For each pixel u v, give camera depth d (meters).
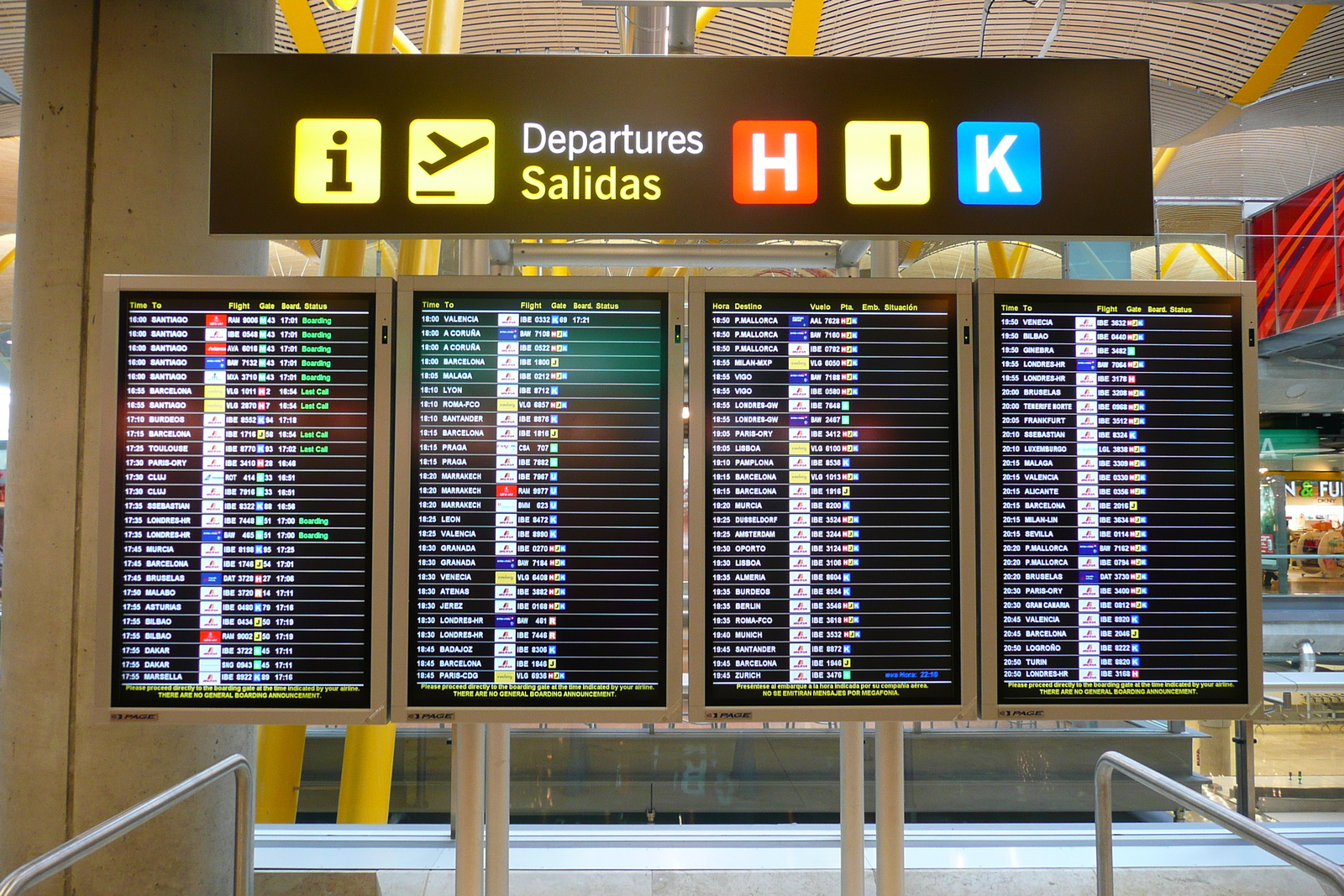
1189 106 8.14
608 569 2.27
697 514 2.28
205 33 3.06
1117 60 2.23
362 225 2.19
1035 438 2.30
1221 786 4.75
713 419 2.29
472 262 2.50
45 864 1.78
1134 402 2.30
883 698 2.28
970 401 2.29
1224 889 3.63
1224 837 4.02
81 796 2.87
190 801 3.00
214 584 2.25
